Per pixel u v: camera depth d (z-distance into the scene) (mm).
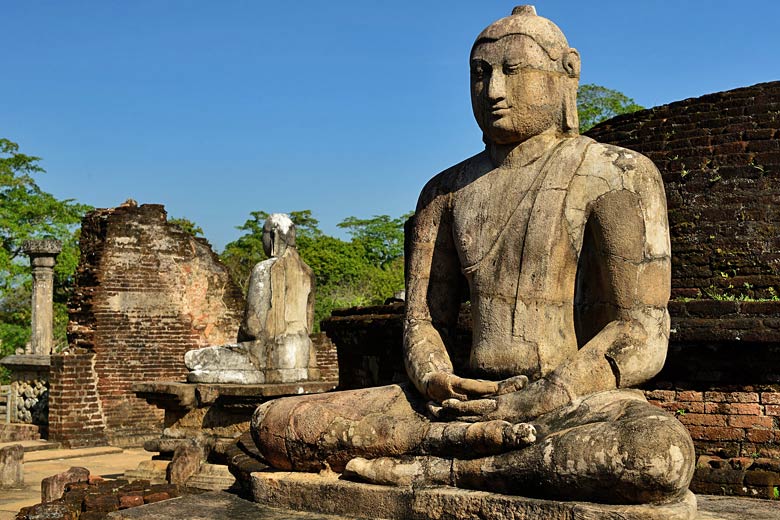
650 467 4227
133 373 19719
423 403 5391
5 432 17969
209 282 21156
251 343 12562
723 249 9078
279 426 5520
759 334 7410
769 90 9500
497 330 5242
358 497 5039
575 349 5195
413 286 5793
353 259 42375
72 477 9344
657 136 9781
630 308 5094
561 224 5207
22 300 35469
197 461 10227
